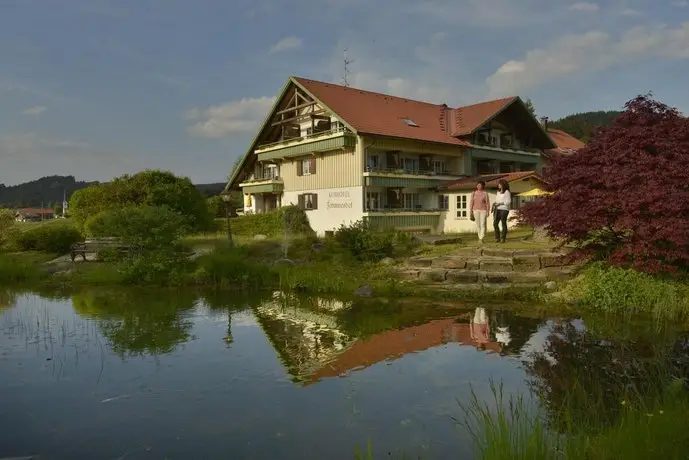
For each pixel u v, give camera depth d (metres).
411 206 32.91
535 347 8.16
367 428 5.27
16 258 19.52
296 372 7.03
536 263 14.13
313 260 17.84
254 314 11.05
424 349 8.14
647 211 10.75
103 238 19.53
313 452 4.78
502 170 39.50
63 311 11.52
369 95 34.75
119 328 9.74
